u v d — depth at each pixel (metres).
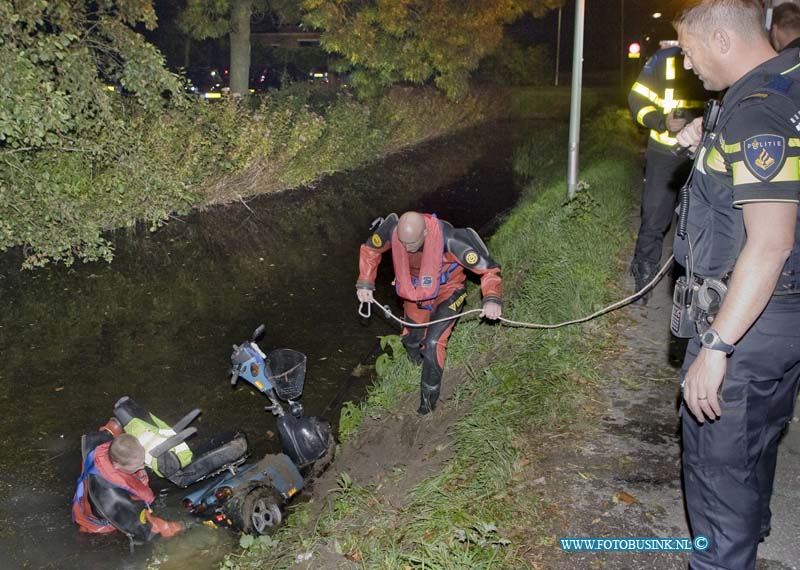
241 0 17.47
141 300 8.07
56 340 6.99
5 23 7.89
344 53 18.53
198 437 5.37
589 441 4.27
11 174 8.65
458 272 5.09
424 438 4.97
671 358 5.37
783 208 2.16
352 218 12.08
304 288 8.52
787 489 3.65
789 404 2.64
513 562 3.24
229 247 10.23
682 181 6.03
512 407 4.66
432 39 19.91
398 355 6.18
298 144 14.13
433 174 16.31
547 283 6.66
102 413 5.70
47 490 4.75
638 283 6.31
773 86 2.24
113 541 4.24
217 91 23.95
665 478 3.88
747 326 2.22
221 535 4.26
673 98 5.64
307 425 4.71
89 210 10.23
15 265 9.16
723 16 2.33
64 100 8.32
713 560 2.53
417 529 3.55
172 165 11.69
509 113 27.95
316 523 4.01
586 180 12.12
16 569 4.01
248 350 4.71
